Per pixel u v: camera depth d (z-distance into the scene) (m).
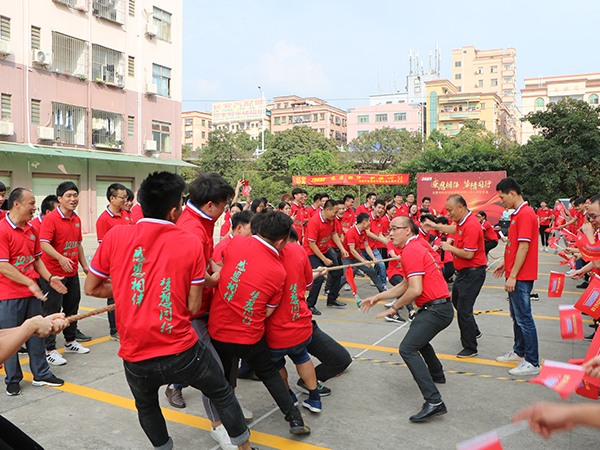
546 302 7.25
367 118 62.06
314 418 3.23
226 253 2.81
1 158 15.92
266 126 75.38
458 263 4.55
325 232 6.37
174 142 23.00
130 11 20.39
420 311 3.40
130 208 5.57
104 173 19.55
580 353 4.68
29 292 3.72
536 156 22.31
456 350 4.83
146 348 2.17
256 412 3.33
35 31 16.73
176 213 2.28
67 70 18.08
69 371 4.15
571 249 4.46
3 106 15.85
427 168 24.59
